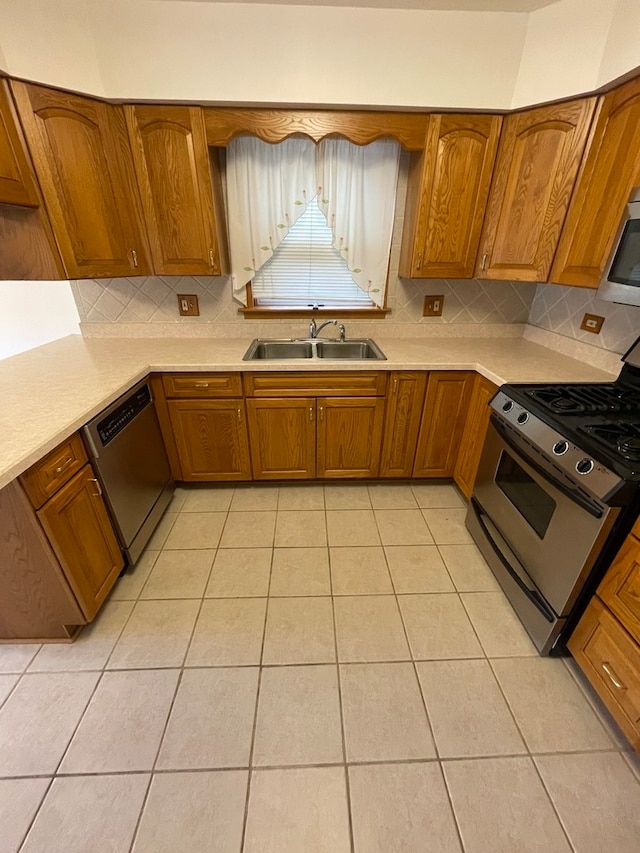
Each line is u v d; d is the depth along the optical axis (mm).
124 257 1979
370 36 1688
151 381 2090
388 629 1623
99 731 1279
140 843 1044
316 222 2350
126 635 1587
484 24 1684
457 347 2391
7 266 1787
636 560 1149
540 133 1766
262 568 1916
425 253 2100
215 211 2023
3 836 1062
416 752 1236
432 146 1906
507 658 1519
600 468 1183
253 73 1726
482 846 1046
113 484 1683
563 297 2240
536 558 1514
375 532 2156
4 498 1210
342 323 2531
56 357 2117
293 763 1205
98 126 1753
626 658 1187
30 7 1474
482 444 2045
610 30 1464
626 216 1410
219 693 1389
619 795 1147
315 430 2301
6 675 1439
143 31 1644
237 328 2512
